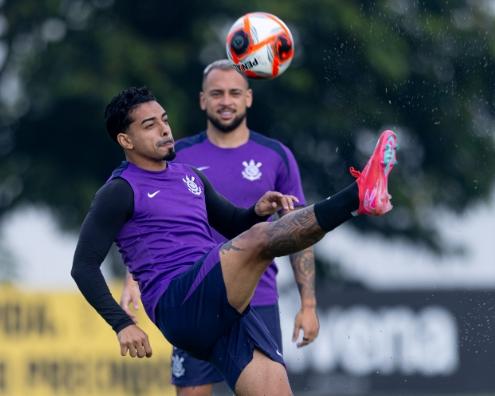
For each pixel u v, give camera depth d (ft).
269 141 114.62
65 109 328.29
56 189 330.75
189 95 323.98
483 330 143.02
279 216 114.62
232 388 92.12
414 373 214.07
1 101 334.65
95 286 90.43
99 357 195.52
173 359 114.01
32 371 194.49
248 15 104.73
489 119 292.40
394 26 269.64
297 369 213.46
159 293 90.89
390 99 277.85
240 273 88.02
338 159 324.80
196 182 95.40
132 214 92.38
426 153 318.04
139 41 316.81
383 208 84.74
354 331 214.69
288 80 305.53
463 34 270.05
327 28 300.81
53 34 320.70
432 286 227.61
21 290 195.83
